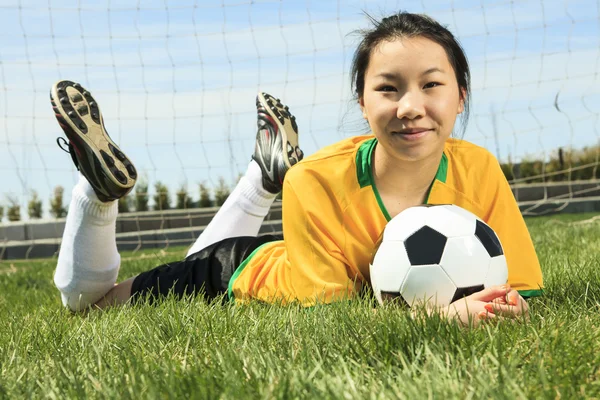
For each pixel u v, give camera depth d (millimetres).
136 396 1598
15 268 7336
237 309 2551
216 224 3609
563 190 16219
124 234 13227
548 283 2836
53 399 1647
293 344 1998
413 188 2492
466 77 2453
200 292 2973
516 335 1939
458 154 2586
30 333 2443
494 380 1576
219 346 1979
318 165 2529
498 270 2311
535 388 1549
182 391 1595
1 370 1951
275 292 2701
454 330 1935
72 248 3094
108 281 3174
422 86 2215
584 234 5582
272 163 3541
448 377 1607
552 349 1794
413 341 1895
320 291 2459
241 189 3609
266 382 1655
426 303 2234
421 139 2225
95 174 2951
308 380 1608
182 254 7000
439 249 2244
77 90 2990
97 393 1678
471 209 2549
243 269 2951
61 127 2936
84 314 3180
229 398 1537
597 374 1653
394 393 1531
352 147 2582
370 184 2486
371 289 2527
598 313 2209
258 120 3656
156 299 3092
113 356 2041
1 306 3572
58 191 18000
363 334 2021
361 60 2383
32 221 15234
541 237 5766
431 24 2293
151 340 2143
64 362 1953
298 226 2518
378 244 2381
